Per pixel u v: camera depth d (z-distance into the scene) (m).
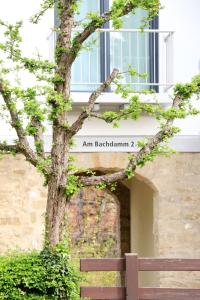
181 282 21.17
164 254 21.34
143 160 16.56
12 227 20.70
